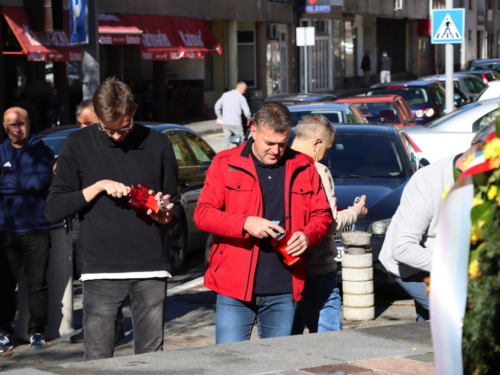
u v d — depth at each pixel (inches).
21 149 286.2
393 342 193.3
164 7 1263.5
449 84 753.6
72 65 1182.3
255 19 1533.0
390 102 712.4
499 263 112.2
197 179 447.5
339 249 345.7
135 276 193.6
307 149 220.1
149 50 1190.3
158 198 189.9
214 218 189.2
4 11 919.0
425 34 2471.7
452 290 101.7
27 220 285.4
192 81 1443.2
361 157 402.0
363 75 2203.5
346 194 367.2
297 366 174.1
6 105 981.2
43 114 1035.9
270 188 193.8
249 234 187.3
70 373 171.2
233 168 193.8
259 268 195.2
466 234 102.3
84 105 299.1
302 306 220.5
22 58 1049.5
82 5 413.7
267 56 1636.3
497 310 114.4
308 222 196.9
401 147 407.8
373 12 2091.5
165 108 1298.0
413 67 2466.8
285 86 1733.5
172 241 417.4
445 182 187.8
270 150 190.2
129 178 195.8
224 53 1514.5
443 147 555.8
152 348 197.2
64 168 196.9
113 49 1231.5
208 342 292.2
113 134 193.5
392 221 205.9
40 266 289.0
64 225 307.4
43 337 295.9
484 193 111.2
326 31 1941.4
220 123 820.0
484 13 2883.9
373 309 318.0
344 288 318.3
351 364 175.5
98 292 194.4
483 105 575.5
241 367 173.5
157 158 198.1
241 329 199.6
